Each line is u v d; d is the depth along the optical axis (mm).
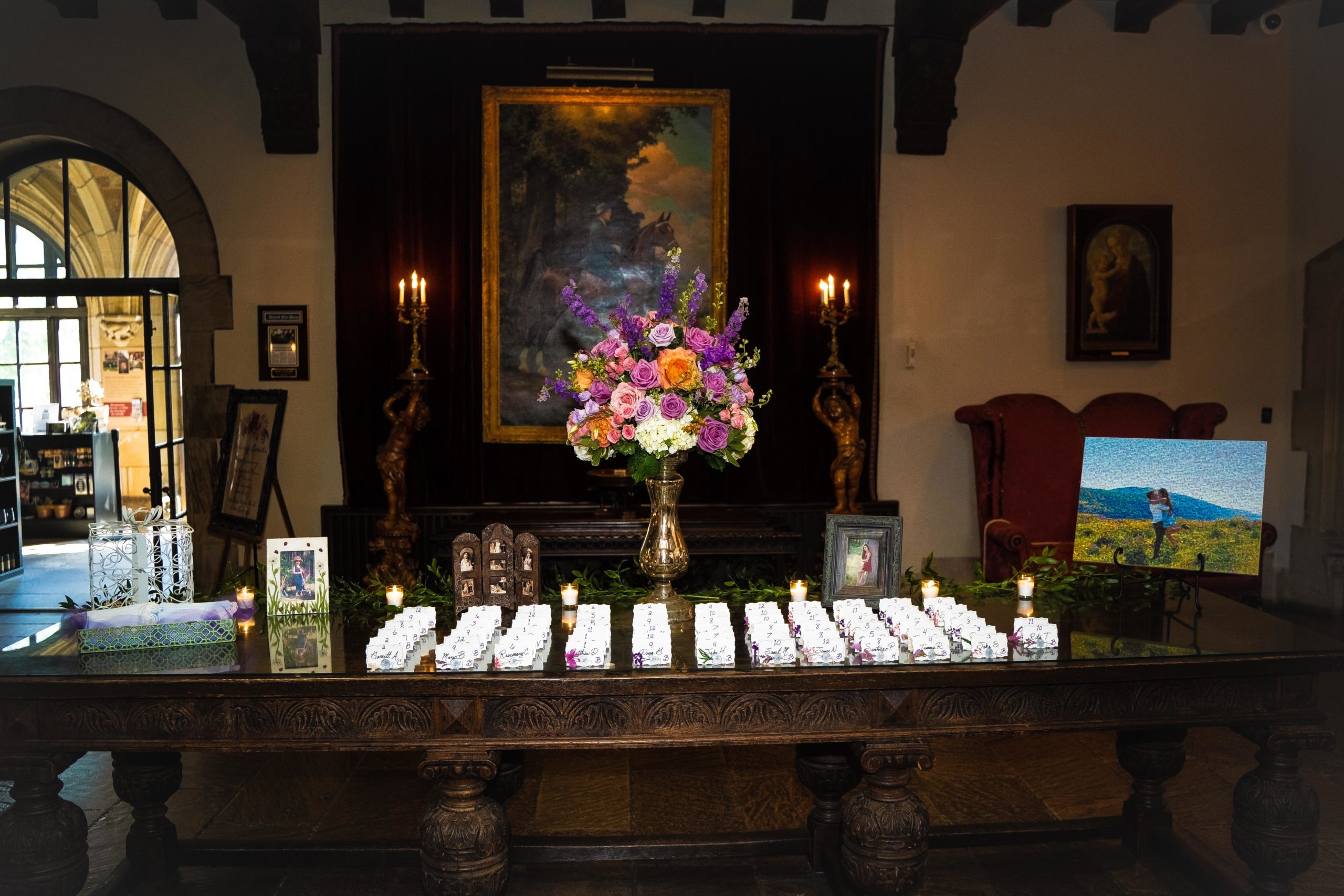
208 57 5730
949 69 5734
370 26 5645
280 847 2793
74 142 5922
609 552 4785
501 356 5805
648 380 2529
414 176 5699
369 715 2189
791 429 5867
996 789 3496
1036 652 2348
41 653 2365
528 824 3217
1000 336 6039
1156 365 6164
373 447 5785
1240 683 2363
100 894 2627
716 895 2734
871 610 2582
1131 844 2947
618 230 5801
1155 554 2900
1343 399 5914
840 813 2859
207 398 5852
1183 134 6102
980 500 5684
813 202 5816
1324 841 2984
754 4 5816
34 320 10008
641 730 2191
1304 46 6039
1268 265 6195
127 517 2553
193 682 2143
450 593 2979
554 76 5512
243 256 5812
